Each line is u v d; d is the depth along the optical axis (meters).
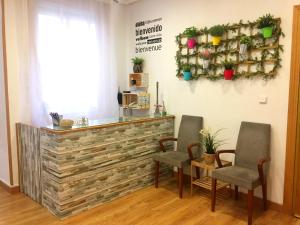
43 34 3.69
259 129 3.00
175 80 3.98
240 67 3.21
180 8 3.81
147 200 3.29
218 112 3.49
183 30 3.80
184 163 3.34
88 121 3.31
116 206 3.12
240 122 3.27
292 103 2.81
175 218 2.85
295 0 2.72
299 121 2.79
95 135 3.03
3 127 3.46
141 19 4.45
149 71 4.39
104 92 4.45
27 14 3.47
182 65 3.82
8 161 3.41
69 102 4.02
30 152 3.19
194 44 3.60
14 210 2.99
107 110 4.52
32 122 3.61
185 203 3.21
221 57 3.39
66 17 3.90
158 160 3.56
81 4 4.05
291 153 2.85
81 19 4.07
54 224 2.71
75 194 2.90
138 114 4.61
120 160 3.34
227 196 3.40
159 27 4.15
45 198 3.02
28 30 3.51
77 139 2.86
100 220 2.80
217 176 2.89
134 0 4.46
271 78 2.95
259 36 2.98
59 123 2.90
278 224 2.73
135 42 4.60
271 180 3.03
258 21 2.96
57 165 2.76
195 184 3.36
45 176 2.97
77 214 2.92
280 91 2.90
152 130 3.75
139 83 4.40
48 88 3.78
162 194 3.47
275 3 2.87
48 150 2.87
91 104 4.30
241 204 3.18
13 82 3.35
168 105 4.13
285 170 2.91
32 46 3.56
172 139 3.84
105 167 3.17
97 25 4.28
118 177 3.33
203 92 3.64
